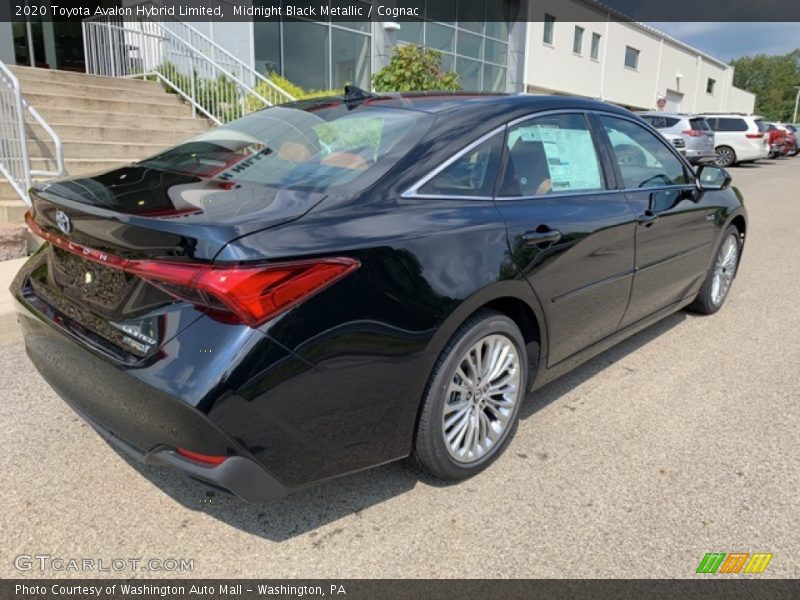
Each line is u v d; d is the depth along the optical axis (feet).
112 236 6.88
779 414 11.22
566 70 82.84
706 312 16.66
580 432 10.48
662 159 13.23
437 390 8.17
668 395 11.94
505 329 9.02
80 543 7.55
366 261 7.17
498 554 7.57
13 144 19.62
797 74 327.26
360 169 8.21
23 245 17.49
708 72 130.00
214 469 6.56
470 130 9.06
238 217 6.77
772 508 8.52
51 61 41.45
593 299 10.70
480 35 66.90
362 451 7.58
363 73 51.72
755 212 36.55
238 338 6.35
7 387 11.29
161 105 31.58
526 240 9.02
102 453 9.37
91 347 7.16
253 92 30.37
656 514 8.36
